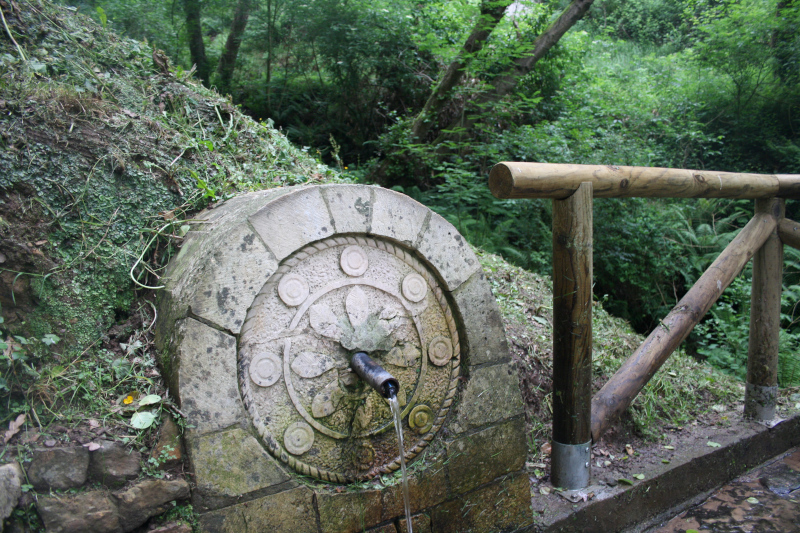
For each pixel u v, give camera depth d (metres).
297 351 1.93
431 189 7.23
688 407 3.69
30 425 1.76
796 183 3.47
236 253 1.78
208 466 1.74
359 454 2.05
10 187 2.09
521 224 6.41
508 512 2.38
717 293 3.28
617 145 6.91
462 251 2.25
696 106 9.51
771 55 9.38
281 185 3.05
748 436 3.34
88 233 2.21
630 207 6.62
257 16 7.88
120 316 2.20
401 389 2.16
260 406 1.86
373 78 8.55
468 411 2.27
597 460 3.00
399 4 8.40
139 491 1.66
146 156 2.51
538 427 3.07
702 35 11.20
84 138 2.36
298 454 1.94
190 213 2.50
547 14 9.12
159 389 1.84
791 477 3.28
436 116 7.41
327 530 1.94
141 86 3.08
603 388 2.92
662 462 2.98
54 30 2.97
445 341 2.26
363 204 2.00
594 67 10.97
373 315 2.09
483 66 7.32
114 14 6.35
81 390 1.87
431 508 2.18
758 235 3.45
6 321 1.94
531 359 3.30
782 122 9.52
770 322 3.50
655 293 6.77
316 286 1.97
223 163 2.89
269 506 1.84
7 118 2.23
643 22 15.78
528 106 8.05
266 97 8.00
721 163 9.46
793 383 4.56
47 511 1.60
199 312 1.72
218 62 8.26
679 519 2.89
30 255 2.02
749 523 2.80
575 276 2.44
